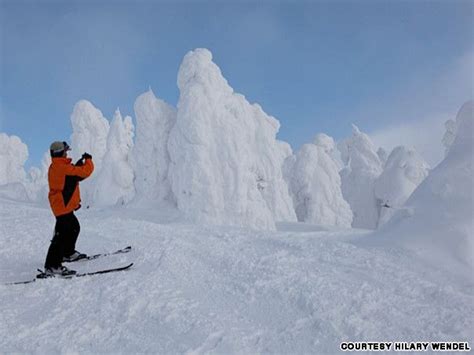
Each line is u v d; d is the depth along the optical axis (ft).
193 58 80.74
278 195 97.09
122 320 13.61
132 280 17.15
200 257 21.42
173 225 36.94
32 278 19.03
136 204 81.15
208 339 12.17
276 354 11.43
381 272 17.83
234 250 22.93
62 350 11.61
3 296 16.03
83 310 14.42
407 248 20.49
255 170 91.35
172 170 79.51
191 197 72.84
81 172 19.69
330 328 12.71
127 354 11.46
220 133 76.28
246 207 76.07
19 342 12.17
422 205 23.67
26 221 37.14
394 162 108.06
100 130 145.28
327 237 30.19
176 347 11.73
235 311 14.33
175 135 77.92
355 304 14.29
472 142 24.70
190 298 15.38
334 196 111.86
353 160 141.18
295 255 21.42
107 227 33.30
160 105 85.56
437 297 15.07
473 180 22.52
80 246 25.31
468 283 16.75
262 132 98.17
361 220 130.72
